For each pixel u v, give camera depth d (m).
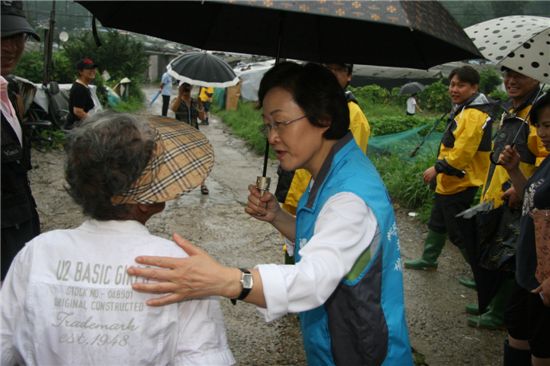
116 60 20.47
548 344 2.28
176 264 1.18
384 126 11.18
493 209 3.07
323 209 1.42
